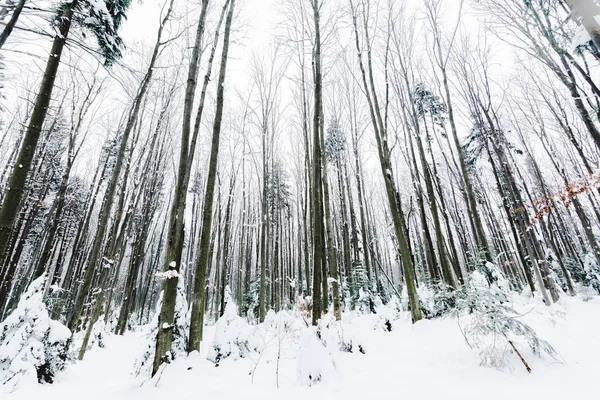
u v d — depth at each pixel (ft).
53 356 16.56
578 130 40.81
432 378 10.98
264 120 54.85
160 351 14.12
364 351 16.47
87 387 15.10
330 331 16.74
